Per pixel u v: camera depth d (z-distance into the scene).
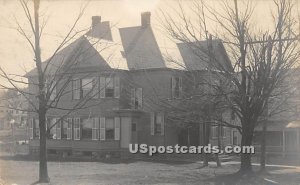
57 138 41.44
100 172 27.39
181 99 24.00
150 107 35.81
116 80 38.81
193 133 38.62
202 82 24.38
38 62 20.16
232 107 23.48
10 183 20.64
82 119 40.00
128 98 39.00
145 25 42.38
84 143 39.69
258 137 41.22
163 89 35.75
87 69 37.00
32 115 43.75
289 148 40.56
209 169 29.86
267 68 22.58
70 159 37.50
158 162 34.94
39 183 20.41
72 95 39.53
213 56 23.41
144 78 38.03
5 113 51.75
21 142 54.81
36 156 40.75
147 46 39.91
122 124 38.66
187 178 24.44
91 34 33.28
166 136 38.22
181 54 37.56
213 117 23.94
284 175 26.39
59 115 40.44
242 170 24.41
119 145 38.69
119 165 32.44
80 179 23.28
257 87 22.77
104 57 36.75
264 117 25.17
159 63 37.16
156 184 21.89
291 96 24.44
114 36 41.38
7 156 40.81
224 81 23.05
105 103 38.69
